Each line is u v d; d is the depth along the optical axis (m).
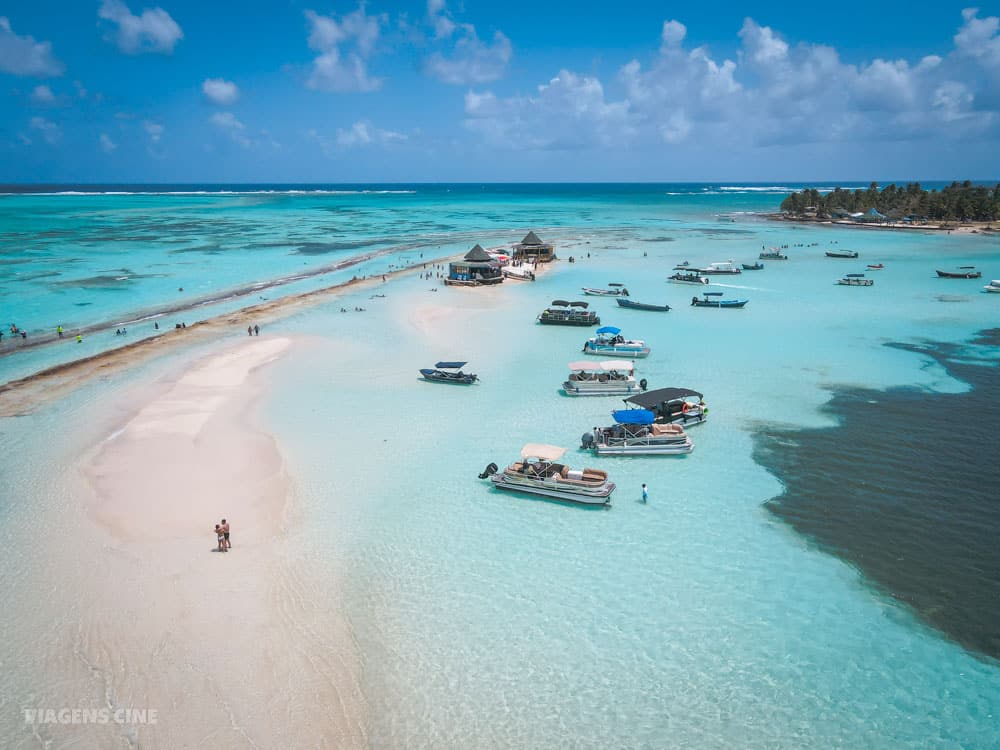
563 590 22.95
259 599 21.94
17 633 20.00
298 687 18.42
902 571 23.88
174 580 22.67
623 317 64.56
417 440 35.25
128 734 16.59
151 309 65.94
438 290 77.38
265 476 30.52
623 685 18.94
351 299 71.31
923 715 17.98
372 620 21.36
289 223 163.25
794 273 89.62
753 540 25.88
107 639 19.81
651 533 26.44
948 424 36.56
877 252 108.88
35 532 25.52
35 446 33.44
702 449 33.91
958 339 54.34
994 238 126.25
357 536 26.03
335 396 41.69
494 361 49.59
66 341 53.62
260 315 62.91
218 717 17.23
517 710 18.05
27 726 16.81
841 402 40.19
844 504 28.38
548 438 35.62
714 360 49.28
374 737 17.08
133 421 36.81
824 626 21.23
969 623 21.34
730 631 21.03
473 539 26.03
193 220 168.88
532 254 99.25
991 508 27.91
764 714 17.98
